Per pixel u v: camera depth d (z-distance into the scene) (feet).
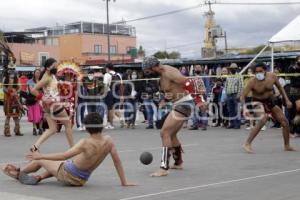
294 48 88.63
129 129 57.52
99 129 23.91
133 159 33.81
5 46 67.87
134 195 22.62
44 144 43.55
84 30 269.23
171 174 27.91
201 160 32.94
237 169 29.32
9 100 51.39
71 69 53.01
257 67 35.83
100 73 57.77
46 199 21.85
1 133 55.01
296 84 46.98
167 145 27.63
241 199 21.56
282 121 36.76
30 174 26.86
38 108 51.96
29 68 151.74
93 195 22.67
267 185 24.52
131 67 112.57
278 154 35.53
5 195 22.68
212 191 23.27
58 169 24.66
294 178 26.35
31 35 250.98
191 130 54.49
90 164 24.26
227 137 47.26
